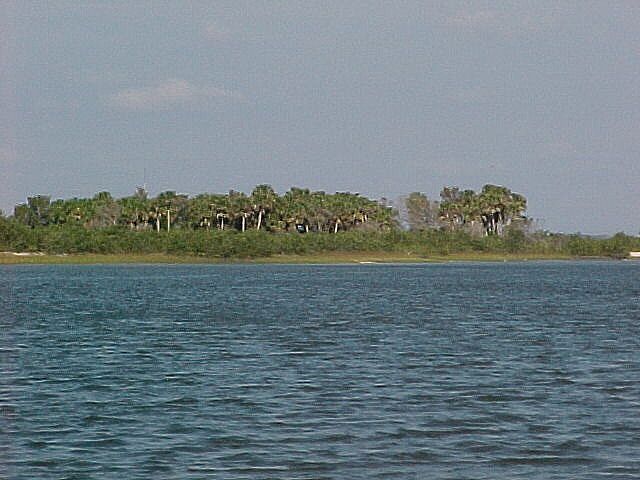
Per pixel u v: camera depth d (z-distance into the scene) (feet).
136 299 551.18
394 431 159.12
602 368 233.96
